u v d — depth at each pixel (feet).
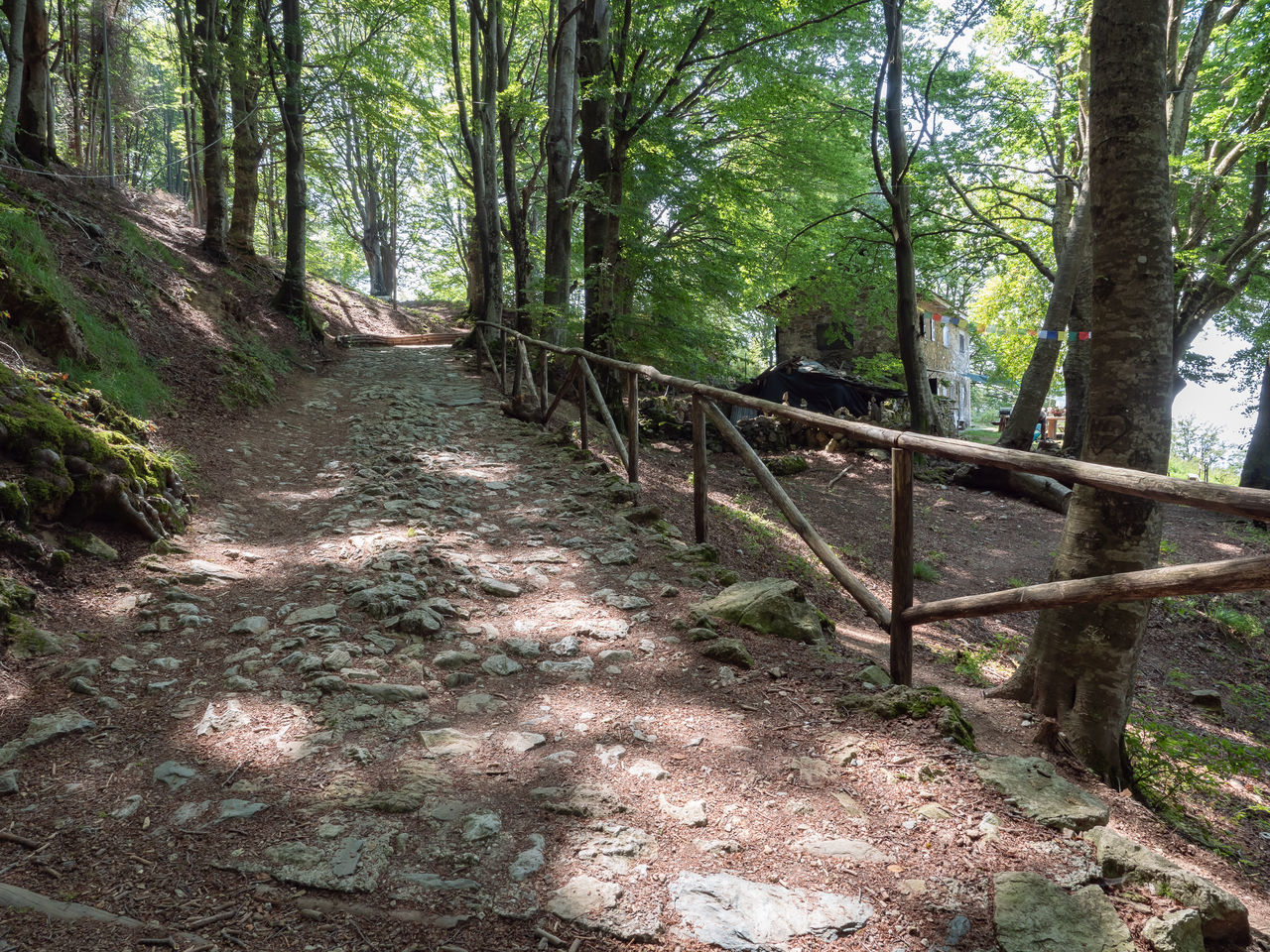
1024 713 12.91
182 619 12.95
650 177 46.52
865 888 6.93
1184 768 13.61
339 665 11.42
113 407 20.54
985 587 34.14
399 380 46.96
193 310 39.22
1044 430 84.79
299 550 17.49
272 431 30.94
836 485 49.19
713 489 39.32
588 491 23.58
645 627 13.61
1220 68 55.83
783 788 8.57
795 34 46.14
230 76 52.06
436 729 9.90
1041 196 62.80
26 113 43.34
